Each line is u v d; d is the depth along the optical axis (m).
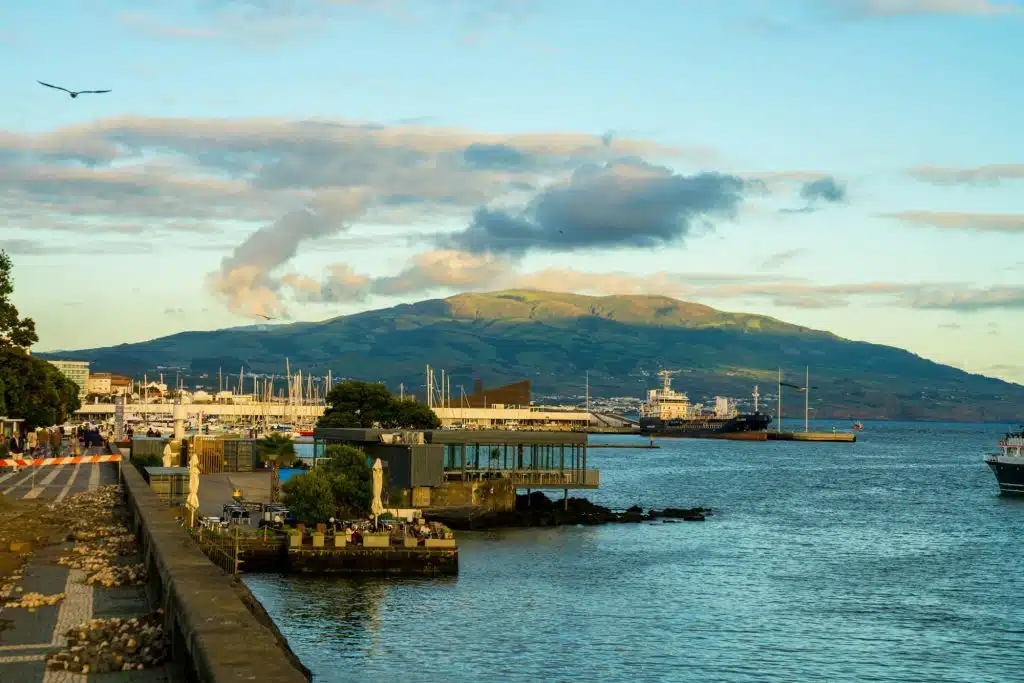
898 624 80.56
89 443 199.00
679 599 88.25
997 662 69.62
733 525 149.75
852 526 151.88
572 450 154.50
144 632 29.19
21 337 150.38
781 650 71.44
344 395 198.00
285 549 91.19
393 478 138.38
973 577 103.88
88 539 54.28
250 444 172.00
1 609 34.19
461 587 88.75
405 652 66.69
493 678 61.78
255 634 21.62
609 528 140.12
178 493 126.88
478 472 147.88
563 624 76.62
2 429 145.38
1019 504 195.00
